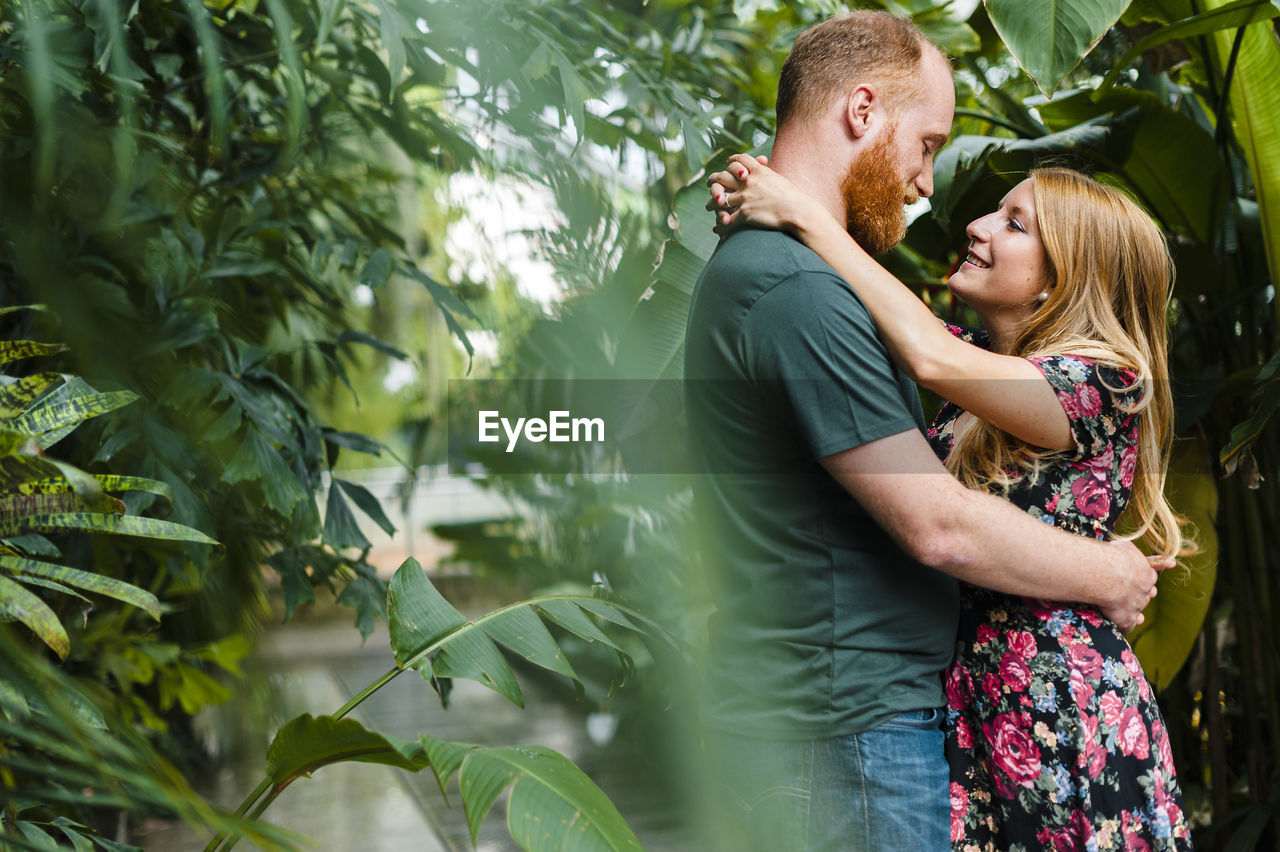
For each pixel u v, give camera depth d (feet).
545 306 7.88
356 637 17.06
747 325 3.83
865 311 3.80
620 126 7.09
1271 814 6.81
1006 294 4.65
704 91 7.50
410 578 4.15
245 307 6.61
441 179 7.50
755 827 3.95
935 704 4.02
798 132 4.31
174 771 2.71
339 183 7.22
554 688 14.26
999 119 7.07
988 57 8.29
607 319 7.15
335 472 6.59
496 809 10.97
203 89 5.62
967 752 4.20
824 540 3.85
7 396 3.14
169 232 5.20
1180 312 7.67
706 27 7.97
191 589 5.65
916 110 4.27
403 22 5.14
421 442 9.19
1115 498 4.35
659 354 5.77
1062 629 4.09
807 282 3.73
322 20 4.60
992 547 3.72
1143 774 4.08
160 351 4.85
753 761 3.96
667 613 7.11
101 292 4.73
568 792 3.27
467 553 9.80
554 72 6.20
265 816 10.66
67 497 2.99
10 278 4.72
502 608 4.26
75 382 3.44
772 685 3.92
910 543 3.68
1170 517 4.71
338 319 7.55
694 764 5.03
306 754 3.43
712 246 5.73
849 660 3.83
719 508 4.12
